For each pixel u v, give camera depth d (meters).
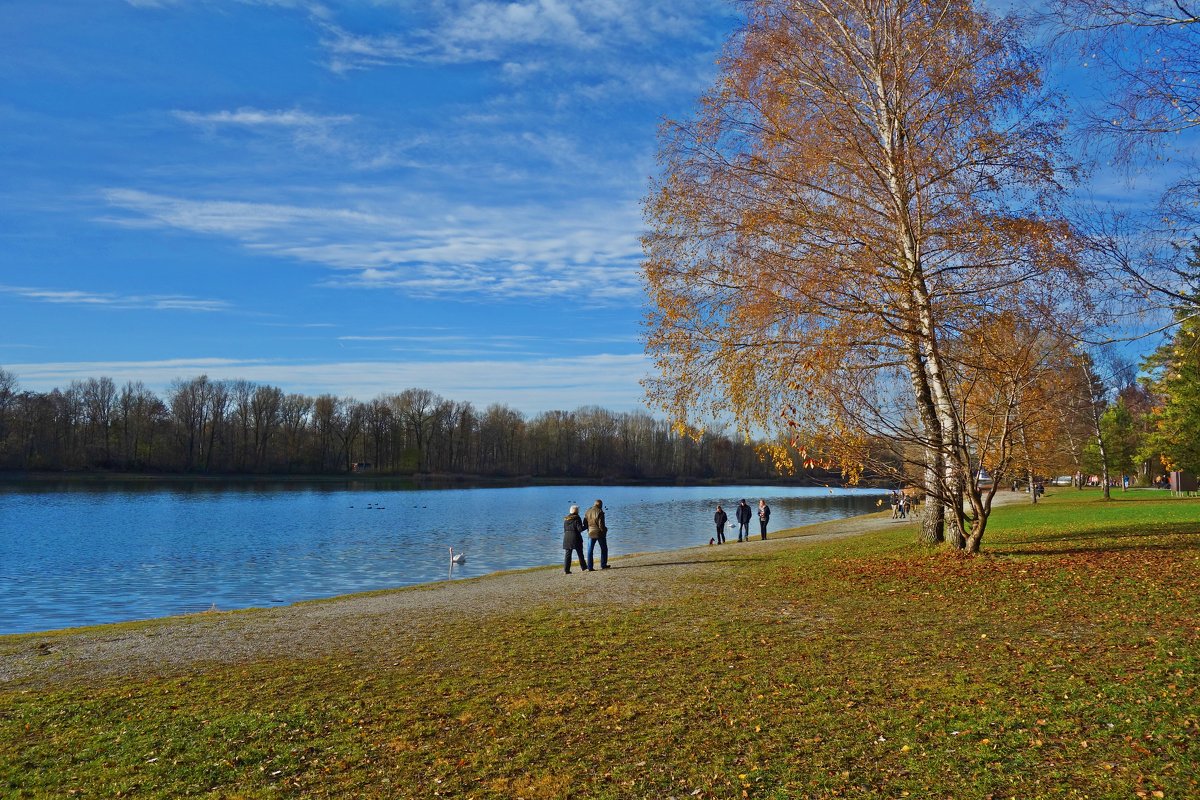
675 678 8.70
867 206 15.06
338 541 39.03
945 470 16.25
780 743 6.70
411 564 30.12
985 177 13.94
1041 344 14.35
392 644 11.18
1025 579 13.23
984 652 9.07
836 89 15.03
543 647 10.51
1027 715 6.93
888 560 16.66
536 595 15.56
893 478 16.17
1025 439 16.22
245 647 11.41
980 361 14.57
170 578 26.53
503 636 11.37
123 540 39.25
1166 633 9.30
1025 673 8.12
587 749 6.80
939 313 14.48
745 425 15.79
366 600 16.08
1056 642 9.30
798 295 14.30
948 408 16.28
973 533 16.20
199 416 113.38
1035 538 18.69
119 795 6.21
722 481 142.88
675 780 6.11
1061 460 36.53
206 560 31.41
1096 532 18.80
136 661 10.72
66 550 34.91
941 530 17.77
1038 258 13.37
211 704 8.41
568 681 8.78
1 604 21.73
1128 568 13.37
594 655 9.92
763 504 31.61
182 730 7.60
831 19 15.27
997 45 13.73
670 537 40.88
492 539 40.00
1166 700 6.98
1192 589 11.49
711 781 6.06
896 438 15.19
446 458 135.88
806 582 15.03
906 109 14.78
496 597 15.55
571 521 19.80
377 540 39.47
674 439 146.50
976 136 14.02
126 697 8.82
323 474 121.81
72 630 13.56
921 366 15.86
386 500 78.31
